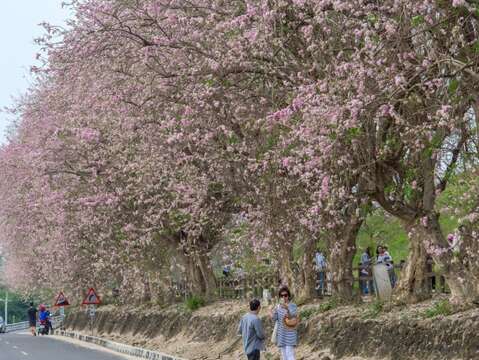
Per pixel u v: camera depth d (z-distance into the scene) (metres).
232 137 20.59
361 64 13.66
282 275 23.94
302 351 20.03
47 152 29.80
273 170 19.20
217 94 19.05
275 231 20.94
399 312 17.70
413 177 16.34
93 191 30.27
